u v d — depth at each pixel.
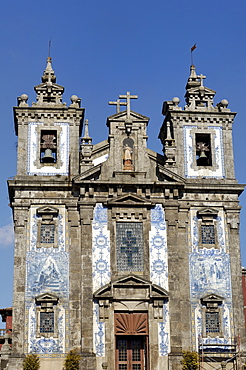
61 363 47.06
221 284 49.88
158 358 47.56
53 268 49.06
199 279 49.81
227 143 54.00
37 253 49.28
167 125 53.31
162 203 51.09
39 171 51.88
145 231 50.31
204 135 54.28
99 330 47.69
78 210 50.53
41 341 47.38
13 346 47.06
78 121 53.44
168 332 48.19
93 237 49.84
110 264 49.25
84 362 46.75
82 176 50.62
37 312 47.94
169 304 48.81
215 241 50.88
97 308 48.16
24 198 50.44
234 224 51.34
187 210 51.25
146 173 51.81
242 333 48.81
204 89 55.16
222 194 52.00
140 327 48.31
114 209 50.53
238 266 50.41
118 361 48.22
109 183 50.72
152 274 49.41
